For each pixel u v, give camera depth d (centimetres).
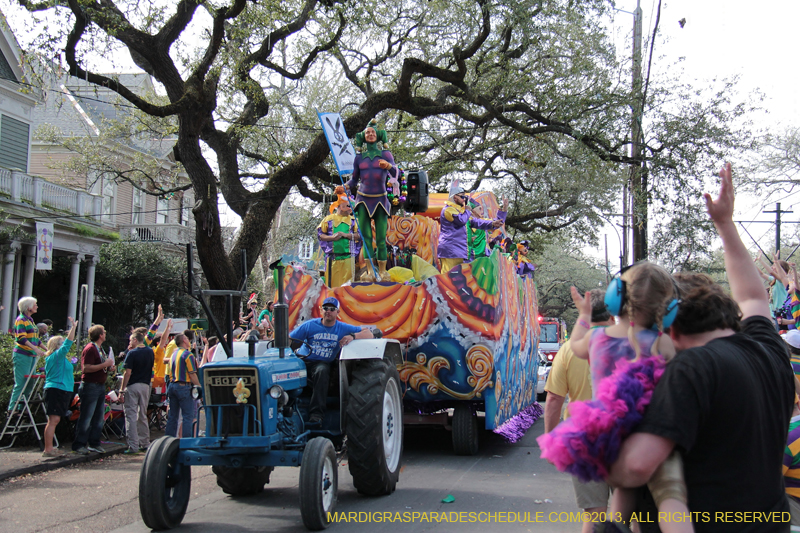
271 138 1886
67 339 841
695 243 1775
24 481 716
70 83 2794
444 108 1711
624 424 224
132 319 2659
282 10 1375
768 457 225
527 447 929
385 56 1966
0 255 1830
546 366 2089
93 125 2608
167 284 2616
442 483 684
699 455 223
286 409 595
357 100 2320
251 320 1216
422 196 900
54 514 575
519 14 1528
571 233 2653
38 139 2409
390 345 691
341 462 795
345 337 650
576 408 238
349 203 892
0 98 1966
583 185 2191
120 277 2478
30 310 875
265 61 1630
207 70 1431
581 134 1669
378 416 601
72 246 2103
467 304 795
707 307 248
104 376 874
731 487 218
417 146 2180
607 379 240
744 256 275
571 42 1784
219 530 523
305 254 2617
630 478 219
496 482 688
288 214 2719
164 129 2111
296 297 825
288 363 597
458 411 849
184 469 546
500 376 842
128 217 2855
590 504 378
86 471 779
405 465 791
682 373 221
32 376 866
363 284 820
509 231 2766
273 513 578
